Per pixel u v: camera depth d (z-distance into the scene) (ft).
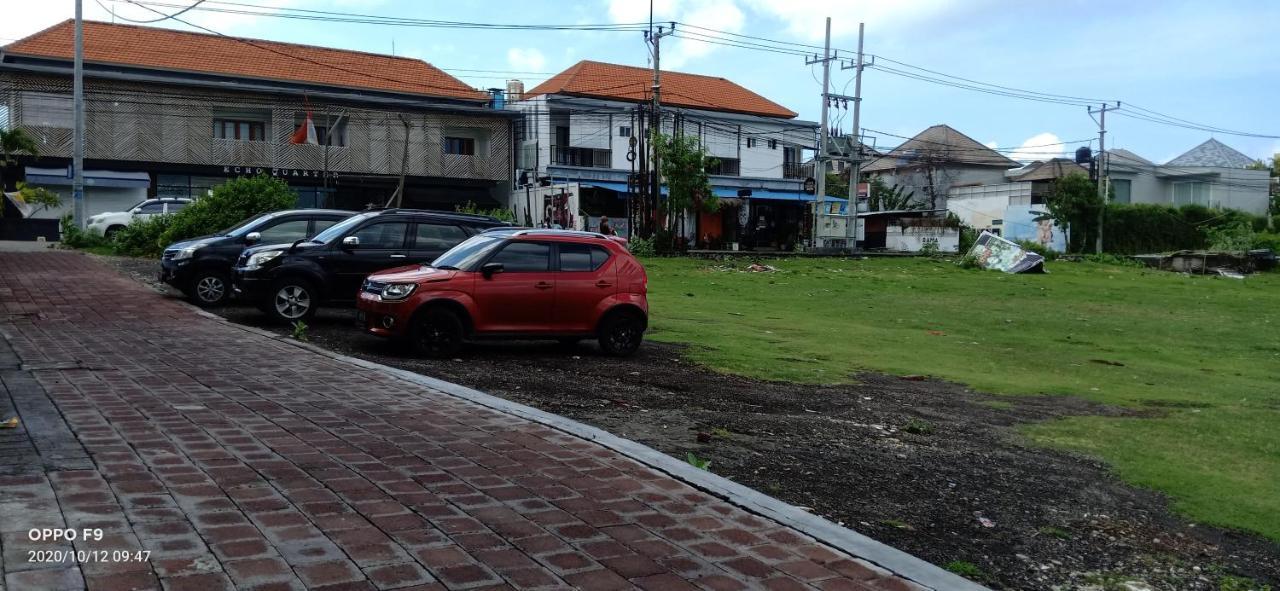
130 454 18.15
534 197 146.82
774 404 31.68
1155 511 22.34
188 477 16.72
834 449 25.21
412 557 13.41
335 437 20.58
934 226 167.53
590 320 39.34
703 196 130.82
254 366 30.40
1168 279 120.47
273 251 44.78
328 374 29.25
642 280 40.65
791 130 191.42
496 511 15.78
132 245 83.15
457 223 47.29
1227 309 84.79
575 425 22.58
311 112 143.84
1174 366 52.19
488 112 158.30
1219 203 228.84
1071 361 51.75
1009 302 82.69
